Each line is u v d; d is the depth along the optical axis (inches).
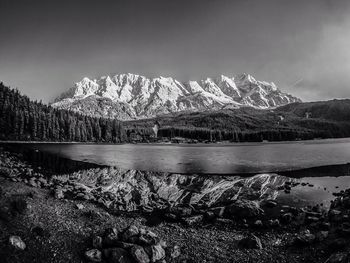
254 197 1311.5
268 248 751.1
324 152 3604.8
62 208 994.1
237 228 909.8
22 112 5767.7
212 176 1926.7
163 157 3284.9
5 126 5521.7
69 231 788.6
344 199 1057.5
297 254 705.0
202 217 1009.5
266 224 918.4
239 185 1600.6
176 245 743.7
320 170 2139.5
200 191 1460.4
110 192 1398.9
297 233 850.8
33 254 650.2
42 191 1206.9
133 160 2930.6
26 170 1734.7
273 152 3821.4
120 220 952.3
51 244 704.4
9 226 752.3
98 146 5693.9
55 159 2746.1
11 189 1122.7
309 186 1546.5
